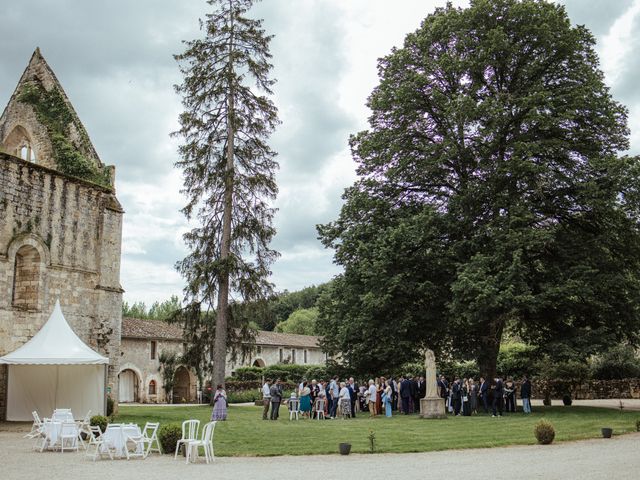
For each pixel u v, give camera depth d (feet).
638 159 89.61
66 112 101.65
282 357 204.13
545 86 98.78
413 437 59.93
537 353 98.43
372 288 97.50
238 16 115.85
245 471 41.45
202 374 159.12
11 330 78.95
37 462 46.44
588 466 41.27
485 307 83.20
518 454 48.83
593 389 135.13
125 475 39.65
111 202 96.99
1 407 77.77
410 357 101.04
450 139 96.58
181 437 53.01
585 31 101.04
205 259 111.75
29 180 83.46
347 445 50.42
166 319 110.73
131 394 146.72
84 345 78.84
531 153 88.53
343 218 110.32
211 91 112.47
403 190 109.09
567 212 99.19
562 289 82.99
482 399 90.89
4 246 79.15
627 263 97.86
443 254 96.89
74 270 88.58
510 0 97.50
